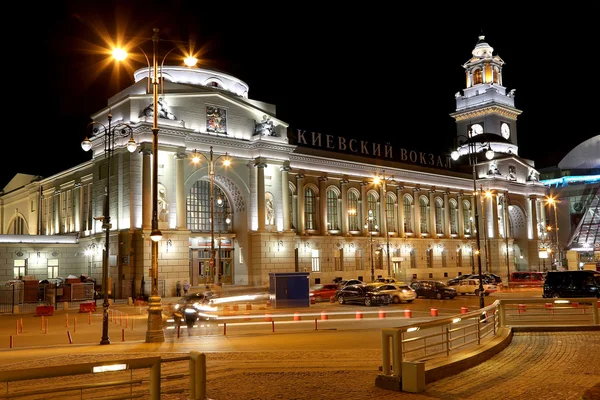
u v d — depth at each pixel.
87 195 67.25
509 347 18.69
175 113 59.91
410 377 12.34
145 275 53.72
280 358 18.27
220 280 60.84
